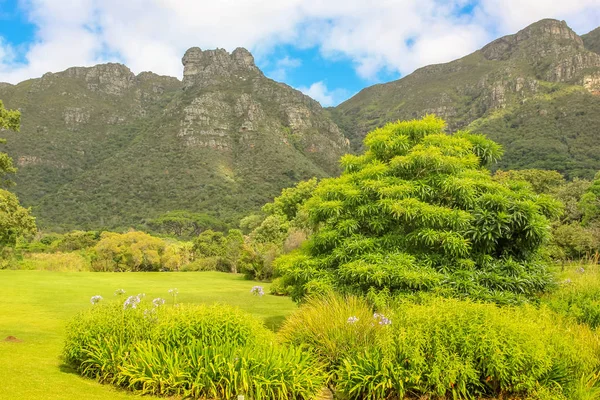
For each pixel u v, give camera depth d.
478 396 4.53
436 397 4.51
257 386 4.43
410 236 7.29
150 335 5.20
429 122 8.57
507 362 4.35
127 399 4.42
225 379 4.52
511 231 7.01
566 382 4.44
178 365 4.73
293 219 37.31
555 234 16.03
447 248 6.93
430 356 4.54
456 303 5.08
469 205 7.29
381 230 7.87
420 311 4.90
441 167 7.57
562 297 7.11
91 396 4.37
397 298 6.52
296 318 6.28
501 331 4.48
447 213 6.94
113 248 34.09
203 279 26.28
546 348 4.53
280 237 34.84
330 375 5.09
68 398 4.21
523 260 7.38
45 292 14.74
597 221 22.14
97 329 5.28
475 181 7.38
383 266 6.86
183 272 32.94
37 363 5.43
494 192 7.34
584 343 5.09
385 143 8.30
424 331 4.63
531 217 6.89
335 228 8.22
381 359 4.74
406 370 4.55
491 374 4.41
